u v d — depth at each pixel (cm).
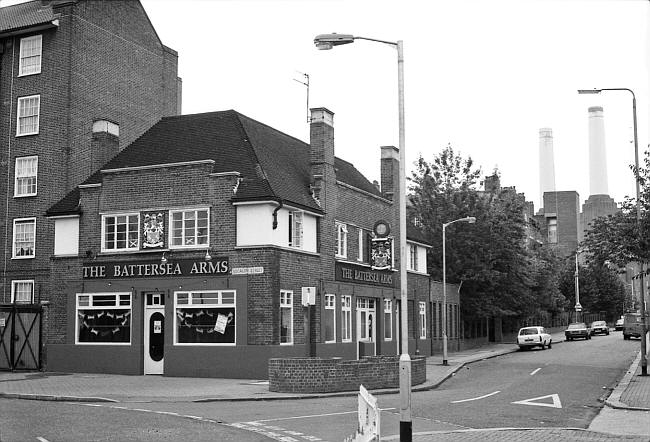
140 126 4206
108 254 3077
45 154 3753
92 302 3080
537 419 1781
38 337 3148
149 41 4328
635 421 1723
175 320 2916
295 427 1584
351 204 3612
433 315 4722
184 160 3106
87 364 3045
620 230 3000
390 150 4197
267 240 2838
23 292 3722
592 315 11238
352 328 3488
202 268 2897
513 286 5856
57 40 3797
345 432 1515
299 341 2986
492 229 5709
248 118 3475
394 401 2148
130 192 3075
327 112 3384
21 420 1588
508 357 4525
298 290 3008
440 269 5500
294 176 3284
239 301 2827
